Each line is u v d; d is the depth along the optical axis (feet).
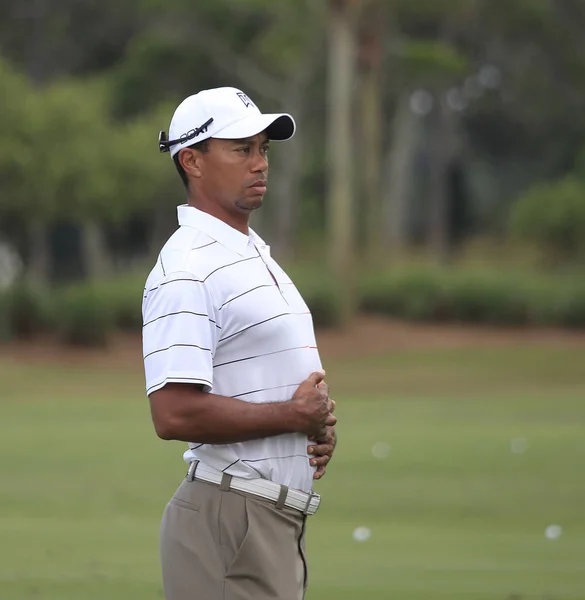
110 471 150.82
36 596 84.12
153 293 47.57
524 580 89.35
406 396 255.09
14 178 345.72
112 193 361.71
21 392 267.18
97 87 440.45
